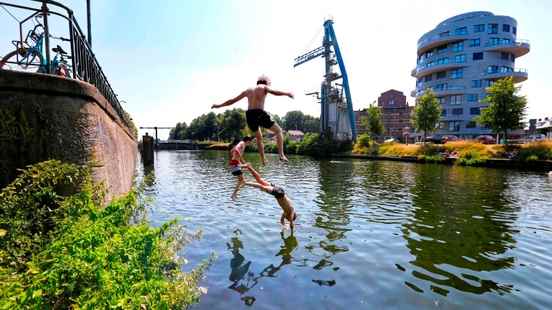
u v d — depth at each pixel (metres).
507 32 62.94
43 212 3.95
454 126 67.00
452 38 65.12
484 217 11.58
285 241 8.78
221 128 110.19
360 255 7.77
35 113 4.62
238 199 14.84
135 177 23.03
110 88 12.74
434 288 6.06
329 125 60.31
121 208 4.42
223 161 45.12
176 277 4.60
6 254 3.32
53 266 2.76
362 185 19.77
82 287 2.80
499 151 34.34
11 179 4.43
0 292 2.37
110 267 3.07
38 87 4.61
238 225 10.31
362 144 53.75
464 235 9.45
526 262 7.43
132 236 3.74
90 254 2.93
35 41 7.44
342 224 10.58
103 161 5.65
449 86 67.50
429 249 8.24
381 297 5.69
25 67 7.15
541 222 10.91
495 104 37.84
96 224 3.50
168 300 3.57
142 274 3.43
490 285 6.21
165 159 50.47
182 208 12.80
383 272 6.78
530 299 5.66
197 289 5.36
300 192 17.06
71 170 4.33
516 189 18.06
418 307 5.36
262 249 8.10
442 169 30.73
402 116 94.62
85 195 4.13
